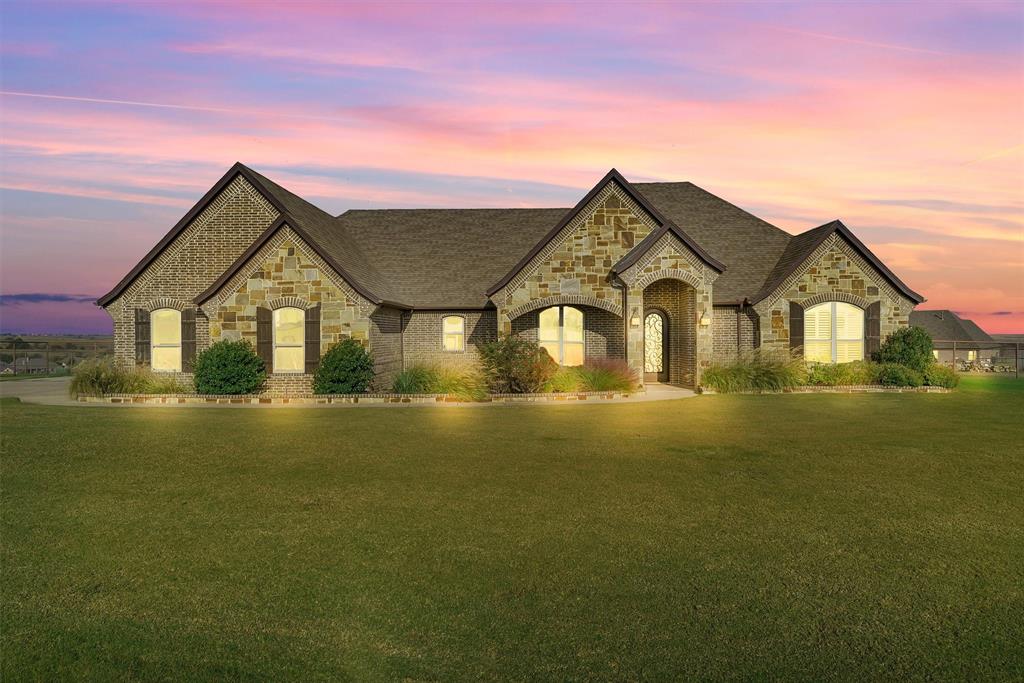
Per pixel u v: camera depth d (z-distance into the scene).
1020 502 8.90
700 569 6.54
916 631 5.32
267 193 25.50
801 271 25.84
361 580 6.31
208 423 16.48
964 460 11.59
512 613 5.62
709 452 12.37
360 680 4.65
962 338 52.28
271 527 7.88
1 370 39.72
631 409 19.34
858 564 6.67
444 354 27.70
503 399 21.66
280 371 23.48
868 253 25.77
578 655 4.96
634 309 24.44
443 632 5.31
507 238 30.81
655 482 10.02
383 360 25.25
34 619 5.57
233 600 5.90
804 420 16.67
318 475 10.52
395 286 28.30
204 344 25.84
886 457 11.88
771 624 5.43
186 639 5.24
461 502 8.92
